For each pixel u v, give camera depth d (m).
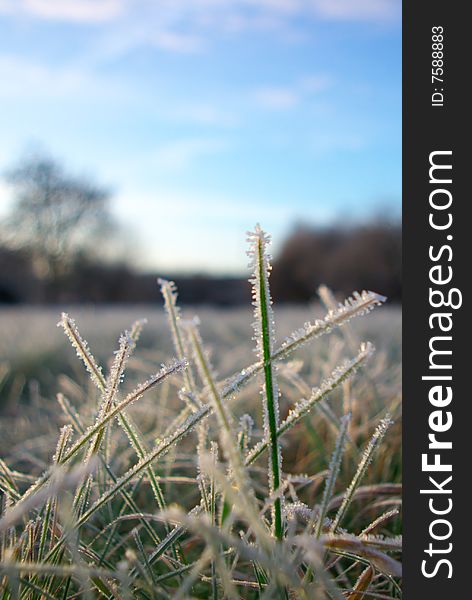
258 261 0.21
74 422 0.31
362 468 0.23
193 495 0.36
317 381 0.52
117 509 0.32
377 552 0.21
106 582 0.22
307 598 0.19
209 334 1.21
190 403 0.26
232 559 0.27
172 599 0.19
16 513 0.17
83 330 1.28
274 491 0.21
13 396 0.80
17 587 0.19
